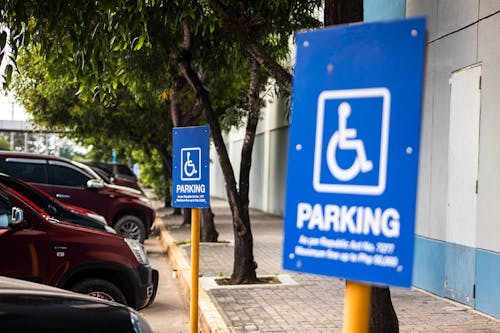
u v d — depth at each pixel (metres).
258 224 21.06
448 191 8.29
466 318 7.12
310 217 2.19
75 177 14.41
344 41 2.15
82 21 6.14
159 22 8.79
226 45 10.13
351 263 2.09
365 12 10.65
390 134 2.04
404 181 2.00
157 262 13.21
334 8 4.73
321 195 2.17
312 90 2.21
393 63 2.05
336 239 2.13
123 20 6.32
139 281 7.01
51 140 45.78
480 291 7.45
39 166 14.06
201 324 7.49
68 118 21.17
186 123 14.78
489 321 6.97
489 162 7.30
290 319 7.17
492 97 7.28
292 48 18.95
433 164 8.77
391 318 5.15
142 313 8.35
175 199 6.23
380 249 2.03
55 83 16.28
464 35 7.95
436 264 8.58
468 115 7.82
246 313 7.48
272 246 14.49
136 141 23.17
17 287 3.15
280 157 25.69
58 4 5.81
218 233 16.61
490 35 7.35
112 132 22.00
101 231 7.05
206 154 6.10
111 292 6.80
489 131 7.32
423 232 9.01
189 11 7.21
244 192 9.70
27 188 9.29
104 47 6.36
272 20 9.12
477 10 7.64
